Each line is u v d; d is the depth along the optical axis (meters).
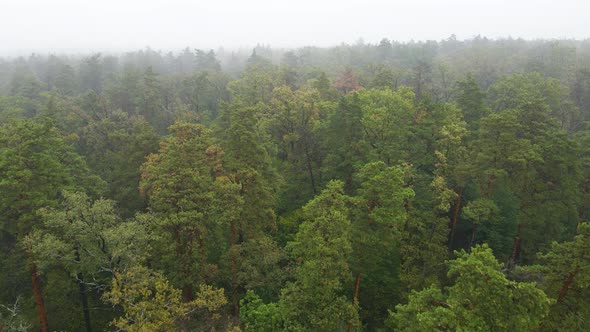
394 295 28.91
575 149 30.86
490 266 16.28
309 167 41.53
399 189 24.02
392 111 38.16
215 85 75.50
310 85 66.94
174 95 75.50
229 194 25.81
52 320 29.47
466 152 33.72
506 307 15.64
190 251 26.66
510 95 52.72
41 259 23.91
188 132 34.25
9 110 51.00
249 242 27.36
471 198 36.06
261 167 30.28
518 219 30.62
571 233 33.31
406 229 31.53
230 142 28.88
